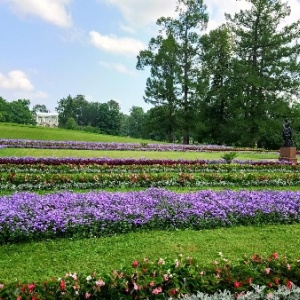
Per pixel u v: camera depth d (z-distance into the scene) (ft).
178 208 26.43
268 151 109.40
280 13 147.43
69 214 23.71
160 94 160.15
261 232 25.12
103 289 13.21
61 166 48.44
